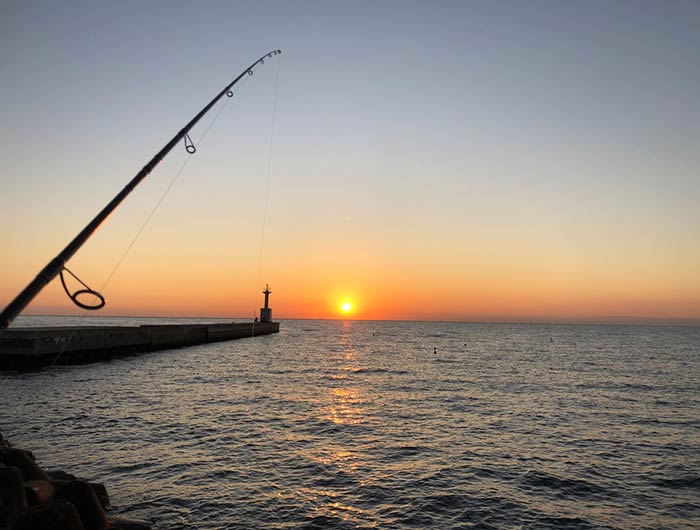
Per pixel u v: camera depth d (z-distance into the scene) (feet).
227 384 81.66
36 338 90.07
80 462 36.73
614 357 164.35
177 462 37.19
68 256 14.99
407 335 349.00
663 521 28.86
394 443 44.96
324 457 39.73
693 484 35.40
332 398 69.97
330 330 451.12
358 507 29.66
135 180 19.98
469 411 62.08
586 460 40.78
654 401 72.74
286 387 80.18
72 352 100.48
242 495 30.89
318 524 26.94
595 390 83.61
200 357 130.93
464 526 27.45
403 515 28.68
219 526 26.23
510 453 42.42
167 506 28.73
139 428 48.01
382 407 63.67
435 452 42.16
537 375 105.70
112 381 80.48
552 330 563.48
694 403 71.56
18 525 17.33
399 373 105.91
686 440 48.47
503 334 391.04
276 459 38.83
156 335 140.97
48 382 77.05
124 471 34.88
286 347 188.24
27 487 20.02
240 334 232.73
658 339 336.08
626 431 52.13
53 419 51.13
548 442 46.68
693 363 142.72
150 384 78.69
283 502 29.99
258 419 53.78
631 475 37.17
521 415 59.98
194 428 48.52
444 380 94.43
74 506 19.38
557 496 32.48
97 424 49.34
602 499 32.14
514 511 29.73
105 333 112.37
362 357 149.59
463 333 411.13
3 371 87.86
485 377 100.48
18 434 44.70
